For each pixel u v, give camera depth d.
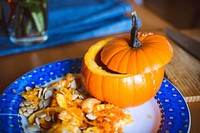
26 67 0.56
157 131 0.38
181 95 0.43
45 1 0.64
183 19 1.36
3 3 0.62
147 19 0.78
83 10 0.80
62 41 0.65
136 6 0.87
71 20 0.76
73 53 0.61
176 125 0.37
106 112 0.39
